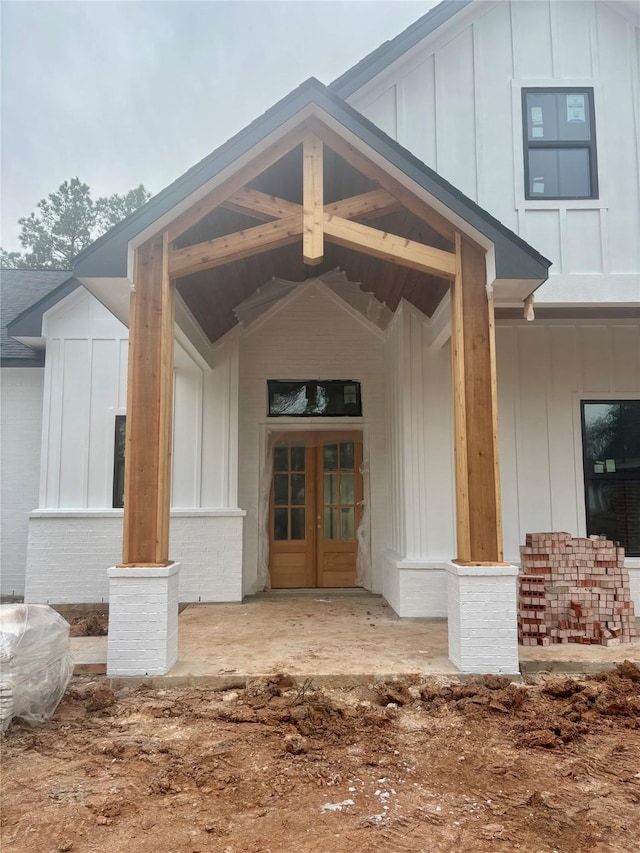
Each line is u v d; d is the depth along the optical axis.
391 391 8.12
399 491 7.41
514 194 6.45
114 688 4.48
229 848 2.53
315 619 6.68
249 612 7.10
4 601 8.57
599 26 6.73
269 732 3.71
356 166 5.05
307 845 2.55
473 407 4.98
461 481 4.93
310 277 8.80
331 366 8.73
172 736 3.66
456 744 3.57
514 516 7.02
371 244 4.99
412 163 4.89
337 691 4.45
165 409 4.91
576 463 7.11
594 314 7.08
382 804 2.88
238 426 8.41
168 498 5.00
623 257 6.38
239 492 8.51
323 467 8.85
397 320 7.61
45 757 3.40
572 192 6.51
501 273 4.91
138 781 3.11
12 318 10.55
